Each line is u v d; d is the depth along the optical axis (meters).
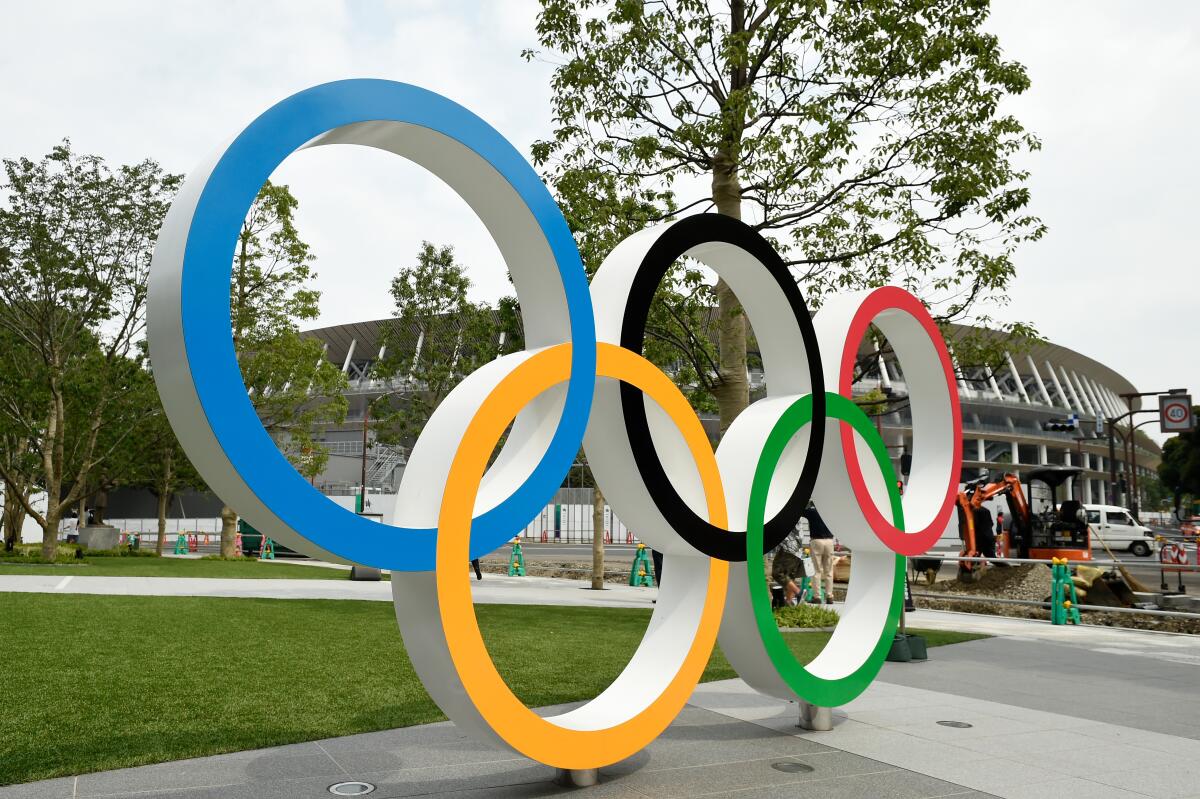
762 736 5.89
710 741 5.75
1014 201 11.10
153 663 7.71
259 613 11.57
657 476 5.19
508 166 4.56
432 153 4.47
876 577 7.01
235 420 3.47
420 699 6.59
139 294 23.98
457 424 4.33
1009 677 8.34
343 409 29.12
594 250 12.24
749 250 6.01
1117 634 12.07
